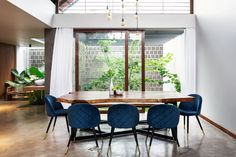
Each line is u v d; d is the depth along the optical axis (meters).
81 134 5.09
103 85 7.71
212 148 4.16
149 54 9.12
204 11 6.62
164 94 5.05
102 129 5.55
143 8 7.63
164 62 9.09
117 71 7.67
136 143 4.11
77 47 7.57
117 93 4.86
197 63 7.34
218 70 5.63
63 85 7.35
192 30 7.38
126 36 7.53
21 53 12.59
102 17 7.34
